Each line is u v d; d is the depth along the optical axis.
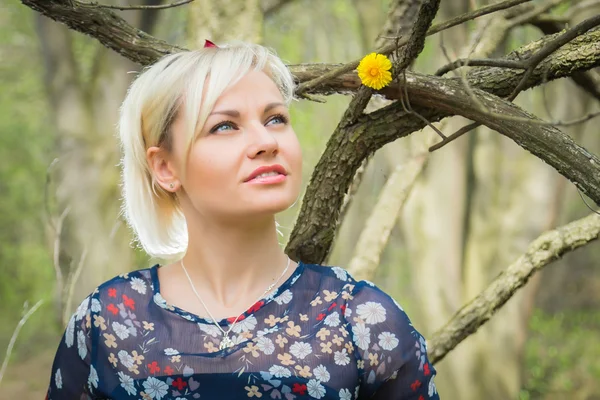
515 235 6.82
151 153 1.70
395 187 2.75
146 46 2.05
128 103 1.74
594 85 2.58
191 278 1.70
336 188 2.00
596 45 1.79
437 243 6.96
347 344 1.59
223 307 1.66
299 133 9.77
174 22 7.29
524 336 6.95
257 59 1.67
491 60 1.80
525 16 2.75
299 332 1.60
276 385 1.55
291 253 2.06
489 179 6.89
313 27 10.63
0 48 10.73
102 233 6.43
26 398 9.65
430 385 1.64
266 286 1.67
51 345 11.27
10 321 11.88
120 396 1.62
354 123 1.94
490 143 6.89
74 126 6.95
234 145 1.61
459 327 2.56
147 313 1.66
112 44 2.06
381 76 1.69
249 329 1.60
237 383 1.56
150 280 1.71
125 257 4.23
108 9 2.05
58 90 7.07
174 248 1.88
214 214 1.63
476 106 1.78
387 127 1.92
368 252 2.67
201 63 1.65
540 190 6.78
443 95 1.82
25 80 11.25
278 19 9.91
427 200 7.01
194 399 1.57
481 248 6.89
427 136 2.78
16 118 12.33
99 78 7.17
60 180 6.79
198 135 1.62
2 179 12.50
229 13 2.79
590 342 11.42
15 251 12.03
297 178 1.64
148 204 1.81
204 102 1.61
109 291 1.70
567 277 13.34
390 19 2.43
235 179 1.60
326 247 2.06
